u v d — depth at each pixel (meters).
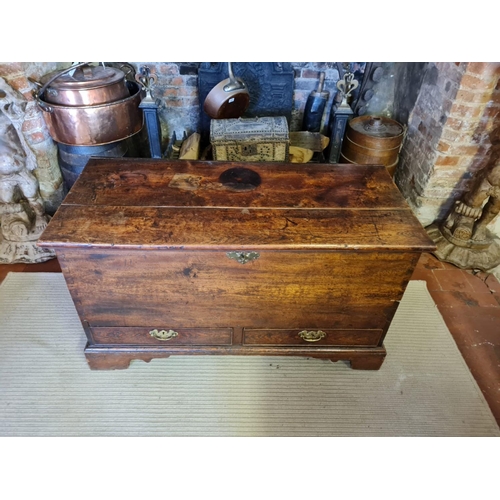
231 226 1.27
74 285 1.30
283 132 2.02
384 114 2.62
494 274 2.14
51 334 1.73
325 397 1.55
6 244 2.06
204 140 2.63
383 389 1.58
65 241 1.17
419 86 2.24
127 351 1.52
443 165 2.10
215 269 1.26
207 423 1.45
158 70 2.42
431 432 1.45
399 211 1.38
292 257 1.24
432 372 1.65
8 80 1.75
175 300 1.36
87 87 1.77
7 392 1.51
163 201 1.37
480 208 2.09
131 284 1.30
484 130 1.96
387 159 2.26
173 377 1.59
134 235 1.21
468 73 1.80
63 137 1.91
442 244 2.22
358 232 1.26
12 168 1.85
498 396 1.59
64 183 2.24
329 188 1.48
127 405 1.49
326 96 2.44
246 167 1.59
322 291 1.35
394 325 1.83
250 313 1.42
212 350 1.54
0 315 1.79
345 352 1.56
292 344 1.55
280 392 1.56
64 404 1.48
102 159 1.60
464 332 1.83
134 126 2.03
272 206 1.37
